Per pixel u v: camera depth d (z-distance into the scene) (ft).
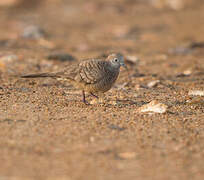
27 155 27.37
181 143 30.12
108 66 39.60
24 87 47.60
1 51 73.72
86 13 130.72
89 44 87.81
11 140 29.63
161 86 51.01
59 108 37.76
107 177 24.64
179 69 63.62
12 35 94.94
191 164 26.76
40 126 32.42
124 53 77.51
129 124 33.60
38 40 90.38
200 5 133.39
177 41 90.94
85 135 30.86
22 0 139.85
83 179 24.31
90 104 39.91
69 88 47.62
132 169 25.81
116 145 29.32
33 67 61.05
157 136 31.27
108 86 39.83
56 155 27.48
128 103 40.91
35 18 123.24
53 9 136.56
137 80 54.70
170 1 135.85
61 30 106.32
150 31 103.86
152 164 26.61
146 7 136.56
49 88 47.32
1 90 44.96
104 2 141.49
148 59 72.33
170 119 35.40
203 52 79.41
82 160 26.84
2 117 34.42
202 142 30.45
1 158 26.84
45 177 24.41
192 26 107.45
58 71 39.75
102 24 115.34
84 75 38.55
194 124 34.37
